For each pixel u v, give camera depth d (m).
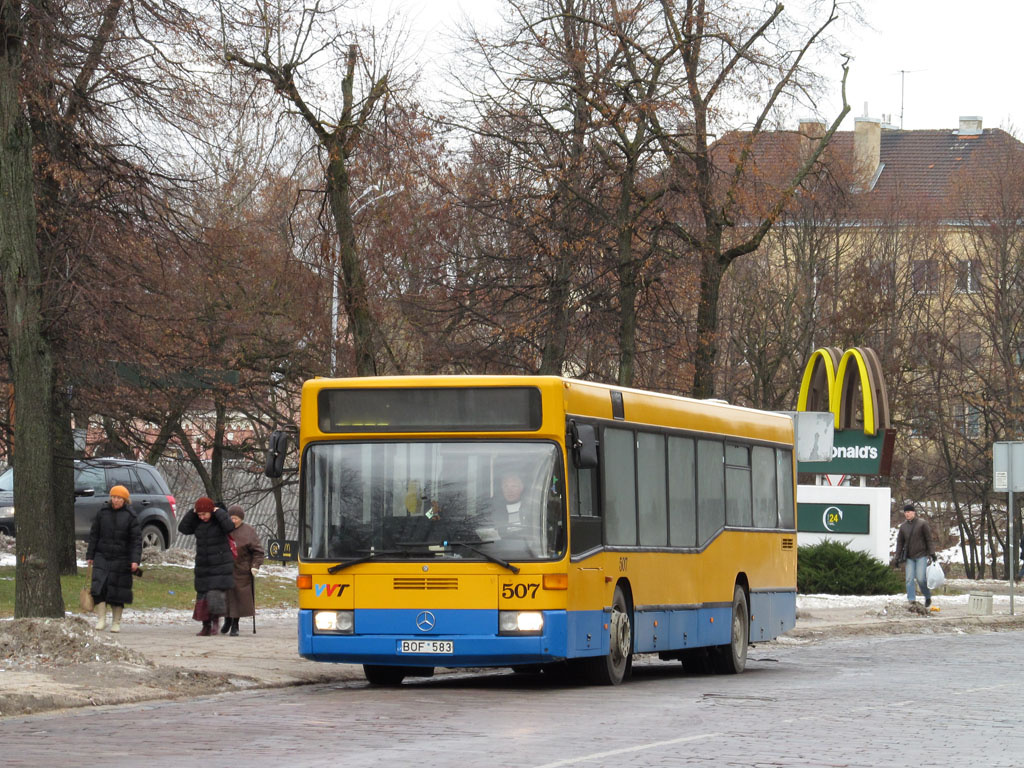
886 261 98.00
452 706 22.58
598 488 26.52
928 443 105.94
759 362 94.19
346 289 49.81
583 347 56.50
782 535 36.59
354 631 24.91
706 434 32.00
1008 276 96.31
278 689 26.08
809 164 56.81
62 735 18.69
